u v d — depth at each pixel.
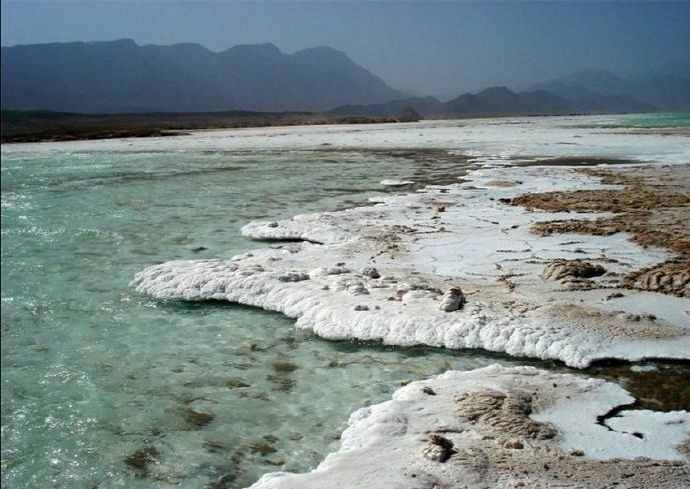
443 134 60.16
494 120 108.81
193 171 35.47
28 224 21.88
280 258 14.73
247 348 10.38
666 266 12.56
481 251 14.62
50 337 11.48
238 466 7.16
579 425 7.18
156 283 13.48
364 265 13.82
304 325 10.93
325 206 22.30
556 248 14.58
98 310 12.63
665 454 6.52
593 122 82.25
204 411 8.50
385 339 10.10
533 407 7.63
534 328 9.87
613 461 6.38
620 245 14.61
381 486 6.01
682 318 10.12
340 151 44.94
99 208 24.44
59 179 34.25
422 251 14.84
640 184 23.27
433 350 9.80
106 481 7.14
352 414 7.80
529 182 25.14
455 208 20.09
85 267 15.94
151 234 19.19
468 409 7.51
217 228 19.50
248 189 27.36
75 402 9.03
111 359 10.38
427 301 11.13
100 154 50.81
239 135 72.06
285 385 9.05
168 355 10.34
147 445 7.80
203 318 11.79
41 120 169.75
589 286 11.69
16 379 9.84
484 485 5.96
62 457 7.68
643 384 8.37
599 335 9.61
